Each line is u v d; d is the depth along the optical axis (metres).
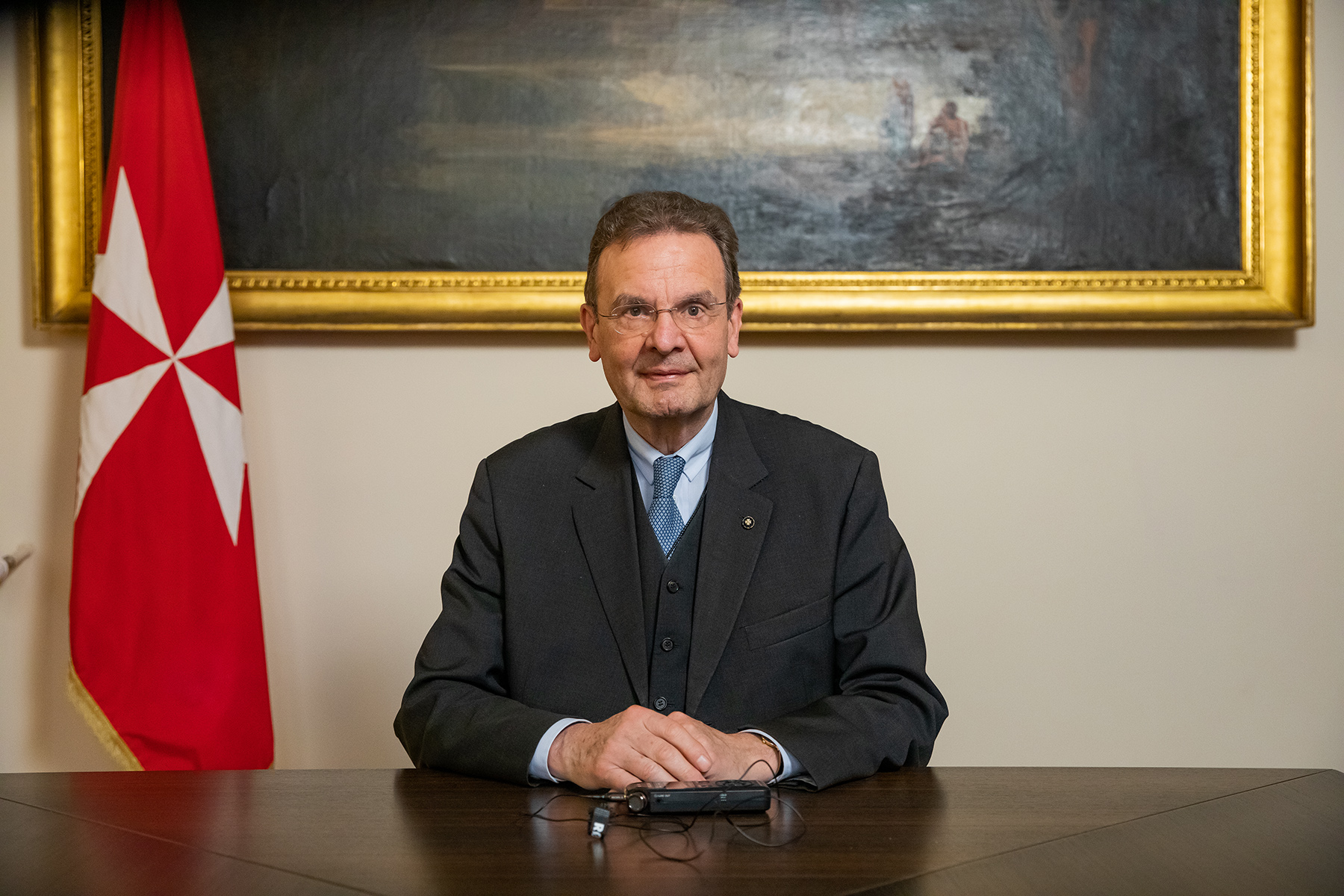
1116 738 2.86
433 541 2.87
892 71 2.84
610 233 1.78
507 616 1.80
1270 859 1.14
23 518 2.84
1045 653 2.87
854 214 2.83
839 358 2.87
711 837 1.22
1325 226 2.87
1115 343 2.87
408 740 1.71
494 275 2.82
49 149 2.80
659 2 2.84
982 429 2.87
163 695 2.54
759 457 1.87
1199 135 2.82
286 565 2.86
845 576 1.78
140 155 2.68
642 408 1.75
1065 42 2.83
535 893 1.04
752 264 2.83
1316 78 2.86
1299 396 2.86
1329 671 2.86
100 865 1.13
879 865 1.12
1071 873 1.09
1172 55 2.82
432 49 2.84
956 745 2.86
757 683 1.73
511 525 1.84
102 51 2.83
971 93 2.83
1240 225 2.81
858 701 1.60
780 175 2.84
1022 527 2.87
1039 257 2.82
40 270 2.79
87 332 2.79
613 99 2.84
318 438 2.87
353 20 2.84
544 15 2.84
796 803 1.37
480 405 2.87
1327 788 1.43
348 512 2.87
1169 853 1.16
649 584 1.79
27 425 2.84
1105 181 2.82
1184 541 2.86
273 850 1.18
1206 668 2.86
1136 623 2.87
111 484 2.58
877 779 1.50
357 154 2.83
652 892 1.04
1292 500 2.86
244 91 2.83
